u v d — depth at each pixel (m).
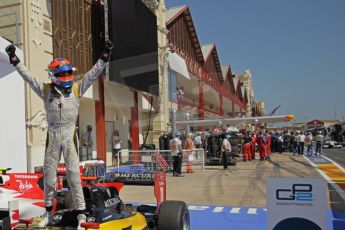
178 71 13.54
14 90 11.04
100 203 5.01
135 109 11.27
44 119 12.87
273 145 28.31
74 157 4.63
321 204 4.27
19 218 4.69
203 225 7.27
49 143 4.65
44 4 13.62
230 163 18.91
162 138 17.91
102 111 15.52
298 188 4.34
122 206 5.41
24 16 12.66
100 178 5.73
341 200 8.59
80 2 15.88
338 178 11.70
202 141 20.67
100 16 16.89
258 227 7.11
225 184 12.27
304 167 15.57
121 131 15.70
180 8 28.19
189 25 29.42
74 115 4.70
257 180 12.95
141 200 9.77
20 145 11.25
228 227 7.12
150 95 11.45
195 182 12.85
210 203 9.26
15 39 12.73
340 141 41.03
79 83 4.87
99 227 4.40
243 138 23.00
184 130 18.11
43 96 4.78
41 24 13.35
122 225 4.91
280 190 4.40
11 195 5.39
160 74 11.93
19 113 11.23
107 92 10.28
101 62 4.89
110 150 16.56
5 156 10.69
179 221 5.42
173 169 15.02
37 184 5.62
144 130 17.67
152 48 16.66
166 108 14.38
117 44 13.14
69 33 15.08
